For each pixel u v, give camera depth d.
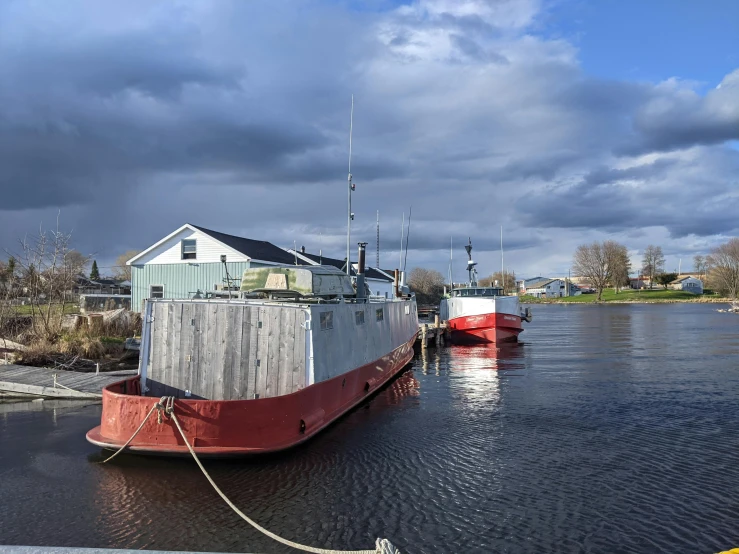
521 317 40.16
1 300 23.91
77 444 11.58
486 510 8.45
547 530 7.82
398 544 7.37
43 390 16.64
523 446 11.87
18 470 10.01
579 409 15.63
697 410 15.41
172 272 33.69
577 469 10.37
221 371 11.77
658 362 26.39
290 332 11.71
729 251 122.81
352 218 21.00
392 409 15.66
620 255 145.38
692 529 7.86
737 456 11.14
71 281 25.80
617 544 7.41
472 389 19.20
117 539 7.39
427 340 34.97
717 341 37.44
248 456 10.35
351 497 8.93
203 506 8.50
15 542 7.30
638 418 14.50
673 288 158.12
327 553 5.40
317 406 12.20
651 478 9.86
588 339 40.00
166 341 11.97
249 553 7.01
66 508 8.39
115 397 10.58
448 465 10.56
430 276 104.00
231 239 34.97
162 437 10.25
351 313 15.50
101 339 24.50
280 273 14.06
